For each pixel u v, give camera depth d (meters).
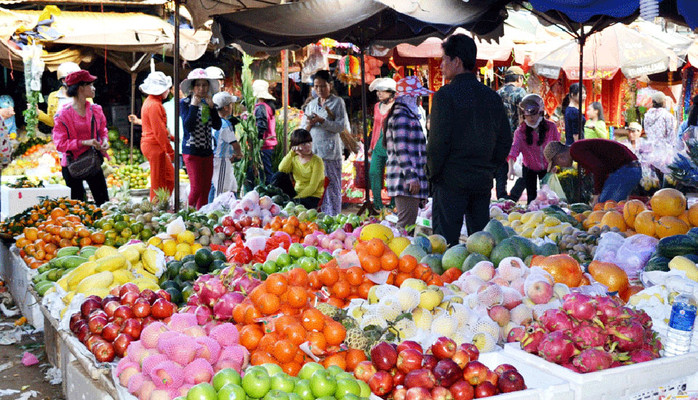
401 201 6.68
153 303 3.42
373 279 3.49
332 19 6.66
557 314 2.87
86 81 8.05
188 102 8.31
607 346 2.85
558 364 2.80
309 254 3.95
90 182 8.47
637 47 12.38
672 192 4.70
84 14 12.59
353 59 12.24
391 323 3.01
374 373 2.70
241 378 2.54
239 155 8.91
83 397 3.34
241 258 4.16
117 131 13.98
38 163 11.91
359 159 11.91
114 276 4.21
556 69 12.49
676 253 4.09
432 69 12.16
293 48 7.64
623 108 15.34
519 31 12.89
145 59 13.03
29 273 5.18
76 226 5.43
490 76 12.35
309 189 7.29
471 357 2.76
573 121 10.23
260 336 2.98
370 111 14.27
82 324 3.53
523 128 8.94
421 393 2.52
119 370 2.94
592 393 2.66
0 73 13.60
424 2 6.21
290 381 2.45
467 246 4.21
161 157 8.80
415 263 3.59
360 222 5.56
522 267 3.60
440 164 4.77
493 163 5.01
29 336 5.27
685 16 5.53
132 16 12.77
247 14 6.72
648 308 3.37
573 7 5.50
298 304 3.07
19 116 13.87
